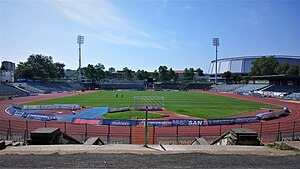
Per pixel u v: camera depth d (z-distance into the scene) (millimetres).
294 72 99250
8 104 50594
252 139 10414
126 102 54875
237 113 38406
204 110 41781
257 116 31812
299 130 25531
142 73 161875
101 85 134625
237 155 7957
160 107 43562
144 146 9516
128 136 22219
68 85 119438
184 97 71625
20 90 81250
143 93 91000
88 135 22766
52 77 119938
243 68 167250
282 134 23703
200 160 7391
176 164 7004
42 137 10547
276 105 51438
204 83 135125
